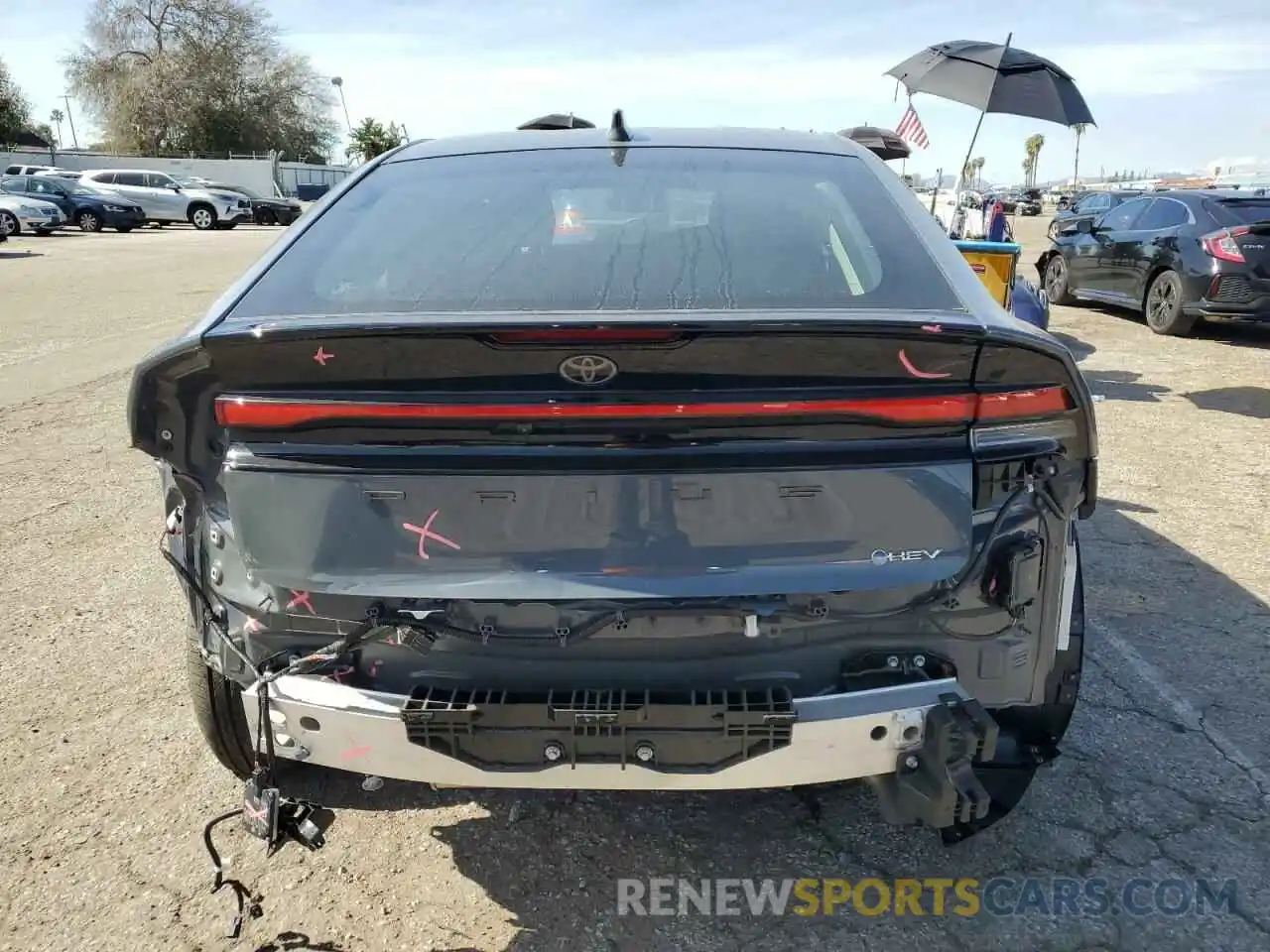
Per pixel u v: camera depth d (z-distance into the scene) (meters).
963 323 1.77
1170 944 2.15
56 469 5.56
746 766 1.88
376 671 2.00
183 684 3.26
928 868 2.39
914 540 1.85
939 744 1.85
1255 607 3.74
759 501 1.82
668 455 1.81
